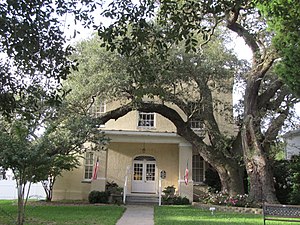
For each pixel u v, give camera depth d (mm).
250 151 19266
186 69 19328
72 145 18922
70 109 19094
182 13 7848
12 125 11562
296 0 9711
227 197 19906
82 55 19125
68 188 25344
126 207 19453
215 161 21516
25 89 8688
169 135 24438
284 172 22578
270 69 21125
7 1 6996
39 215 14609
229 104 23500
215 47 20234
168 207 19812
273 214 11711
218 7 7695
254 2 9727
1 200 23641
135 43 8039
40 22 7473
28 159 10633
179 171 24219
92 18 7883
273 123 20953
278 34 13266
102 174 23750
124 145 26453
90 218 13797
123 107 21719
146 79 9336
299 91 13047
